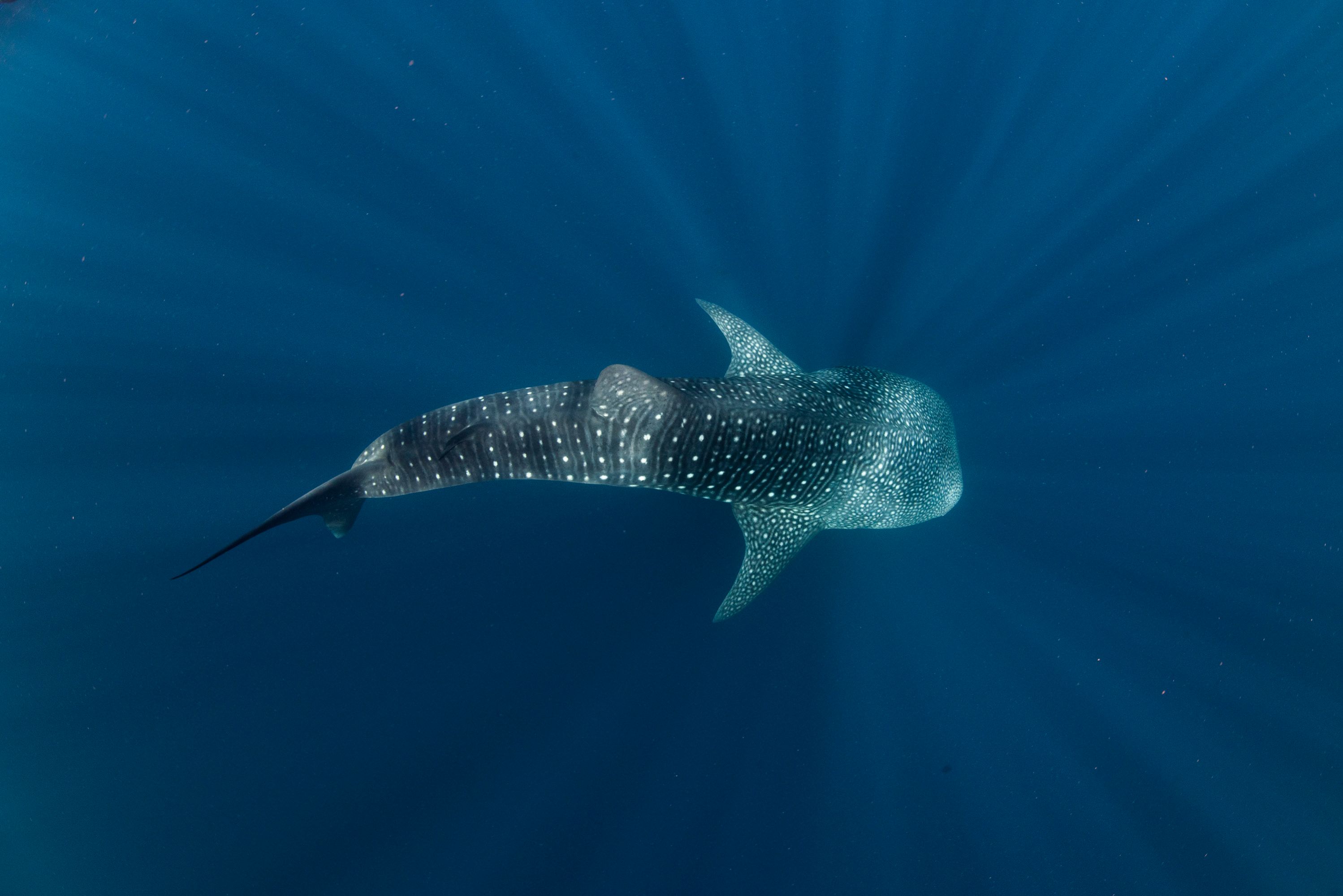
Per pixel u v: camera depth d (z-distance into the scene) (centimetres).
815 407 577
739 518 612
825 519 655
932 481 709
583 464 478
